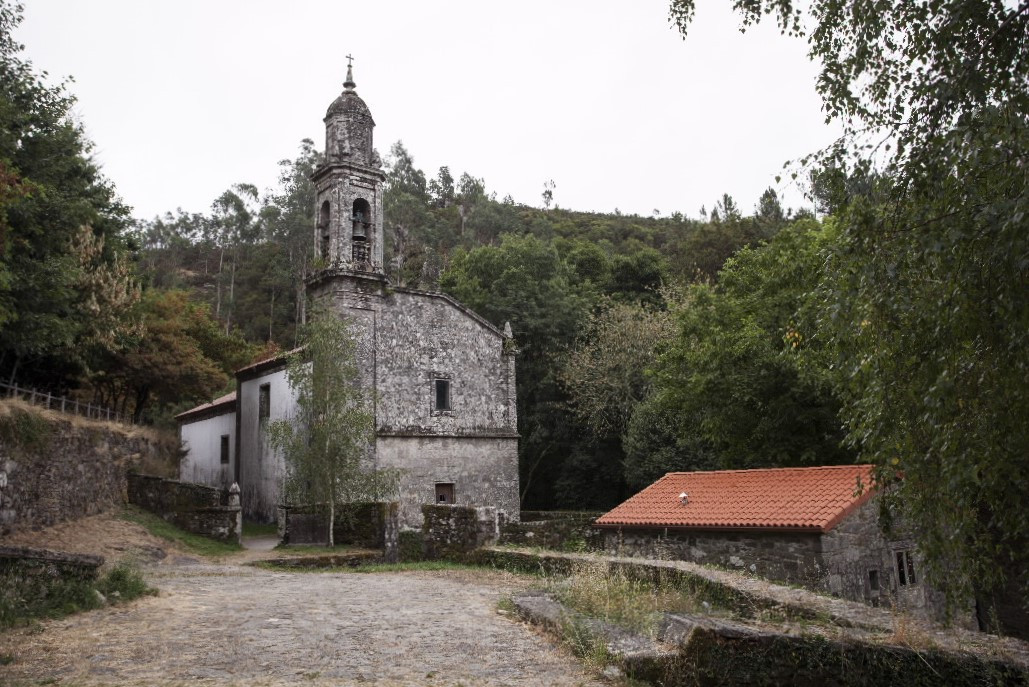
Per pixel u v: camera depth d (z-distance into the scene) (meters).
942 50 6.74
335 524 21.73
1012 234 5.83
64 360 24.73
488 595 12.05
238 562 18.25
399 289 29.12
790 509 14.59
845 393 8.38
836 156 7.30
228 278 77.94
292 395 28.61
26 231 20.23
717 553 15.47
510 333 32.28
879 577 14.27
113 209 27.70
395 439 27.86
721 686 7.35
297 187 74.81
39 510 18.02
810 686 7.68
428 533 18.73
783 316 22.83
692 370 26.17
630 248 76.94
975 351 6.56
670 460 31.09
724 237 55.38
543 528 19.17
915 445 7.09
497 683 6.86
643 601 10.18
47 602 9.55
